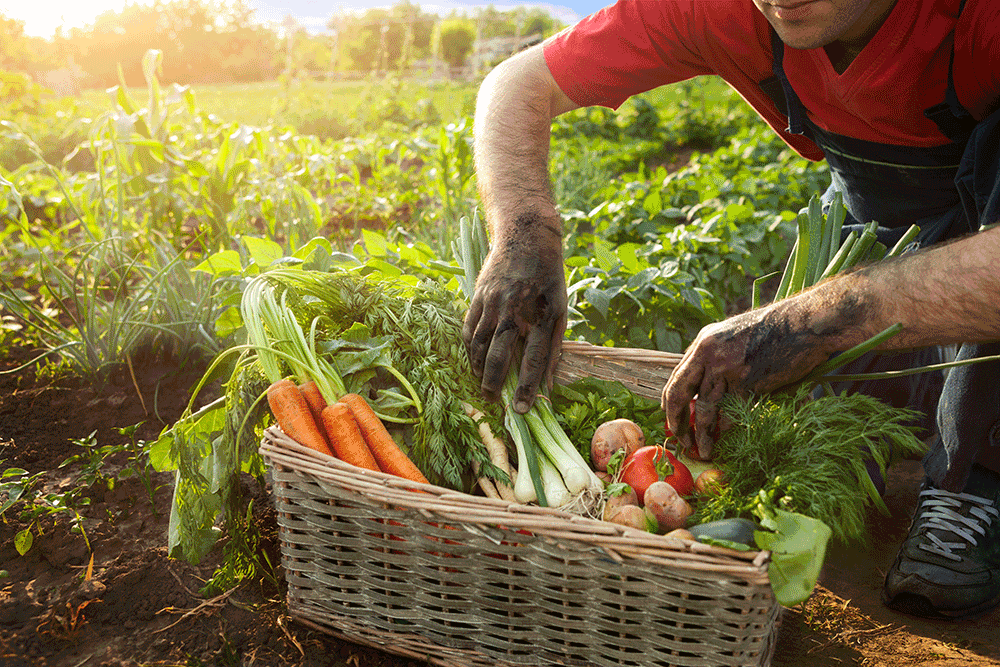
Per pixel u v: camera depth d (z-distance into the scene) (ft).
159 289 11.30
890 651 6.81
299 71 53.16
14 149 24.34
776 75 7.46
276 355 7.23
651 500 6.09
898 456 7.44
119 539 7.77
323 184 20.52
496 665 6.15
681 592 5.30
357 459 6.52
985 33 6.16
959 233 8.01
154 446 7.52
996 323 5.07
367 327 7.50
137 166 14.44
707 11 7.36
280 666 6.37
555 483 6.67
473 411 7.20
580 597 5.64
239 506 7.07
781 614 7.00
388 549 6.13
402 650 6.38
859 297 5.43
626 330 11.62
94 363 11.12
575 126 31.04
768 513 5.36
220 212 13.98
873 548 8.34
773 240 15.01
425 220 16.63
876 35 6.50
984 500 7.39
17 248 13.93
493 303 6.44
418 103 38.01
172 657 6.40
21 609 6.80
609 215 16.15
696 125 32.22
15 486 7.87
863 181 8.19
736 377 5.84
